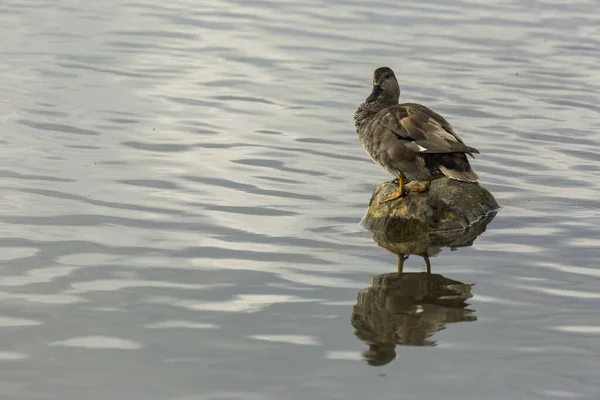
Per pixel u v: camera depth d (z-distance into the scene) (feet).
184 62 72.90
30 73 68.08
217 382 30.37
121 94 65.00
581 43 81.25
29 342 32.73
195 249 41.60
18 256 40.01
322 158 55.57
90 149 54.60
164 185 49.75
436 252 42.68
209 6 89.04
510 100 67.31
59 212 45.32
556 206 49.14
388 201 46.55
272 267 40.01
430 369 31.55
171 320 34.71
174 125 59.62
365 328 34.47
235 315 35.29
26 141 55.21
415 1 92.94
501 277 39.58
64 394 29.48
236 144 56.95
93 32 79.30
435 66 74.33
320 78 70.74
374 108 49.62
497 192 51.39
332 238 44.04
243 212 46.65
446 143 42.68
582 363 31.99
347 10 89.30
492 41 81.25
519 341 33.63
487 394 29.91
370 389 30.14
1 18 81.97
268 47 77.56
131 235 42.93
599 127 62.49
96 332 33.63
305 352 32.58
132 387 29.96
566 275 39.75
